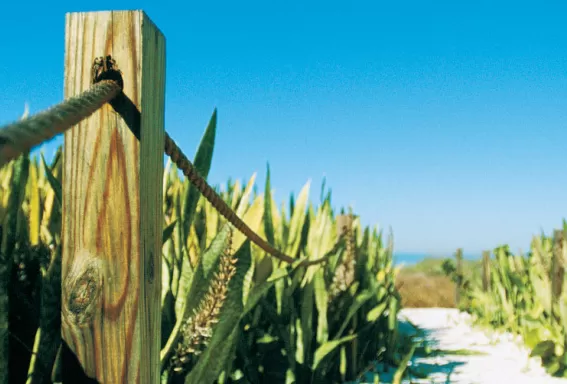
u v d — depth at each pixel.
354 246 4.00
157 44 1.21
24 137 0.73
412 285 10.86
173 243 2.52
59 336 1.54
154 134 1.19
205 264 2.09
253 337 3.01
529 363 4.48
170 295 2.34
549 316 4.64
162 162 1.25
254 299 2.45
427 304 9.59
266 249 2.53
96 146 1.12
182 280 2.20
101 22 1.13
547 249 5.61
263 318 3.18
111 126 1.12
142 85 1.12
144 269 1.13
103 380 1.11
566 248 4.59
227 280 1.97
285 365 3.13
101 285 1.11
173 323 2.32
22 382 1.63
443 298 9.75
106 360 1.11
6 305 1.38
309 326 3.19
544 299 4.66
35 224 2.23
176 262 2.43
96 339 1.11
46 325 1.52
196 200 2.34
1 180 2.01
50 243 2.08
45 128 0.79
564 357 4.12
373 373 3.93
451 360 4.53
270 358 3.13
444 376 3.96
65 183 1.13
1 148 0.67
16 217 1.62
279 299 3.16
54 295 1.54
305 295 3.20
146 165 1.14
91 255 1.12
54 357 1.53
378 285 3.89
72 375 1.11
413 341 5.16
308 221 3.81
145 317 1.13
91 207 1.12
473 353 4.84
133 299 1.11
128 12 1.12
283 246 3.60
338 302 3.74
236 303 2.14
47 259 1.77
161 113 1.24
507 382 3.85
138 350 1.11
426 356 4.64
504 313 6.20
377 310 3.92
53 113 0.84
